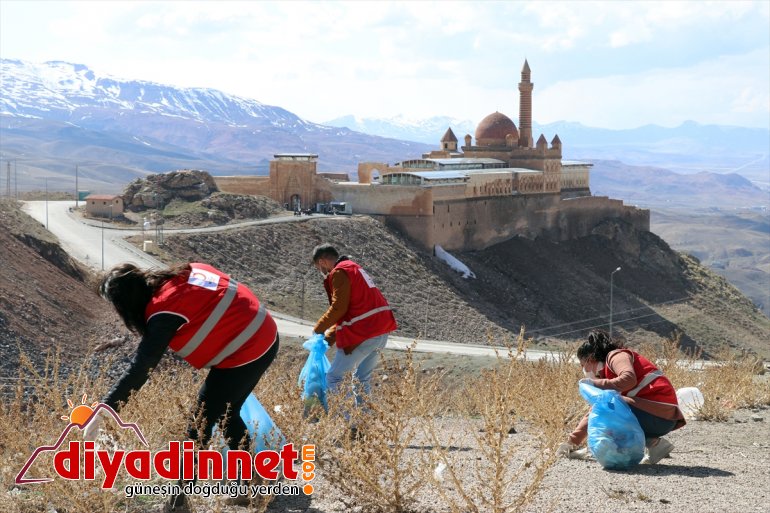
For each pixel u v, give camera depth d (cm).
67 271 5234
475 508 644
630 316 9131
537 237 10356
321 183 8894
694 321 9750
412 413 784
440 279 7931
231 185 9044
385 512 677
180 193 8175
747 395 1477
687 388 1333
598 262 10625
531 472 831
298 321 5572
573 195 11669
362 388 921
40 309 3972
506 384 725
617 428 872
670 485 782
